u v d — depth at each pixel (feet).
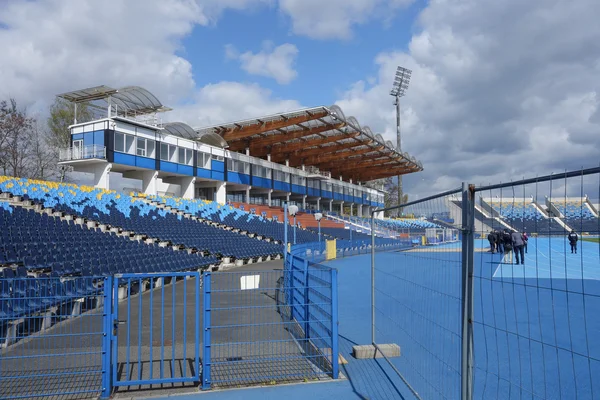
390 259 48.37
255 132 131.85
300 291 28.50
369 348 23.97
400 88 262.88
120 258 50.62
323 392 19.03
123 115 112.98
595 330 28.86
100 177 99.50
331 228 155.12
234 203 142.61
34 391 18.90
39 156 145.38
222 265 76.54
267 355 23.59
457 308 23.06
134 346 25.81
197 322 20.20
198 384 20.21
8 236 46.19
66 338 26.48
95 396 18.74
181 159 121.39
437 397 16.57
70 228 59.16
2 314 25.64
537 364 21.97
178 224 89.61
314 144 151.02
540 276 55.36
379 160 197.67
